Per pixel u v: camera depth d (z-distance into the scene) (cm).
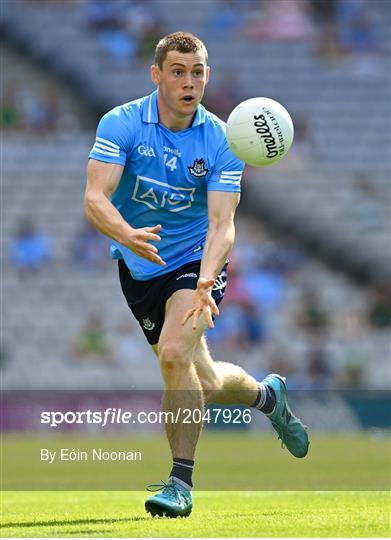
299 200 9244
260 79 10181
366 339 8019
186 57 2139
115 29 10512
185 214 2294
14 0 10625
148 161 2222
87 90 10062
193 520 1997
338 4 10756
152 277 2322
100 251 8500
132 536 1730
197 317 2031
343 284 8650
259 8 10662
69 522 2038
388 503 2378
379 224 9156
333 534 1747
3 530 1869
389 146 9850
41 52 10344
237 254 8431
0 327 8088
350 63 10388
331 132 9875
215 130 2252
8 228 8744
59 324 8100
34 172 9169
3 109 9588
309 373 7681
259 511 2227
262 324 7969
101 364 7825
